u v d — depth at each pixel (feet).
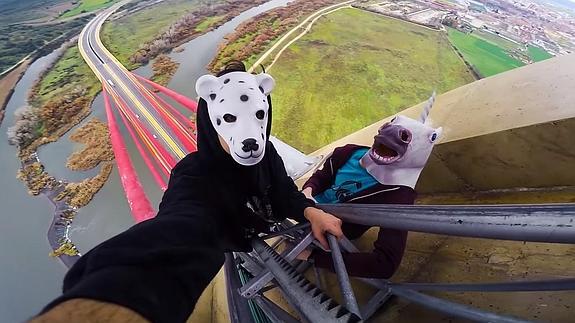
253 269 4.40
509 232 1.68
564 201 4.28
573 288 2.11
